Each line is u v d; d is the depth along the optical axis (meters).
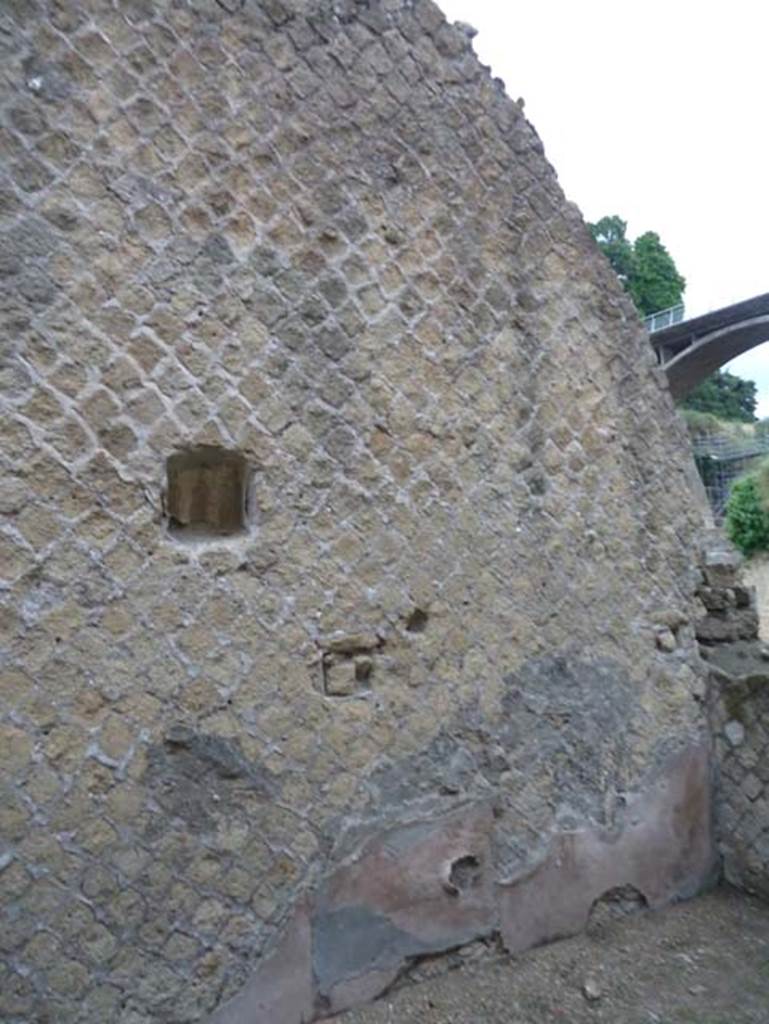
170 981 2.20
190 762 2.27
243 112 2.41
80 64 2.16
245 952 2.32
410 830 2.61
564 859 2.91
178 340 2.29
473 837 2.73
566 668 2.99
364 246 2.62
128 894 2.16
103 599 2.16
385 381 2.65
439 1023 2.47
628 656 3.15
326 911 2.46
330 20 2.57
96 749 2.14
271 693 2.40
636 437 3.26
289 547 2.45
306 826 2.44
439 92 2.81
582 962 2.80
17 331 2.07
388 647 2.63
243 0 2.41
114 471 2.19
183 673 2.27
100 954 2.12
